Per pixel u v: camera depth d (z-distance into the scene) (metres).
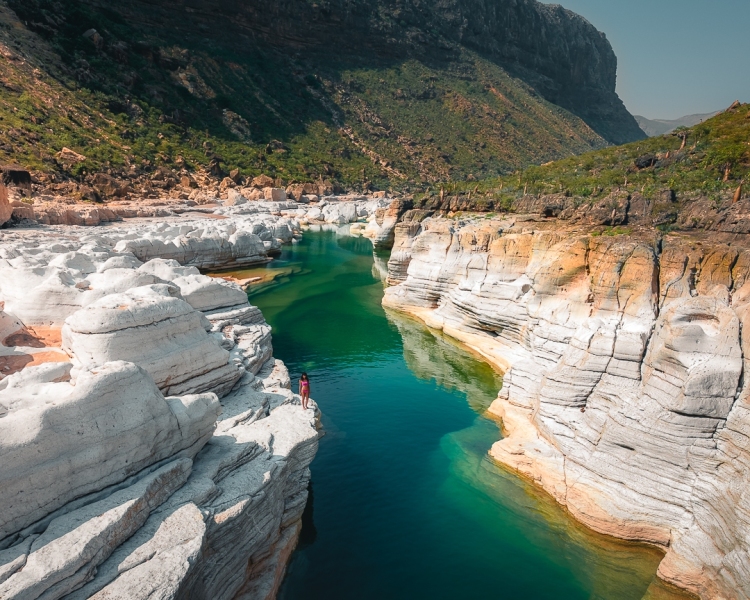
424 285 35.31
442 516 15.31
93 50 93.06
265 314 35.22
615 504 14.11
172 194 75.25
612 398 15.79
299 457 13.75
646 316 18.05
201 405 11.43
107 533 8.20
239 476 11.48
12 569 7.29
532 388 20.31
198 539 8.89
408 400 22.98
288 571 13.13
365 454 18.53
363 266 52.56
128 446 9.55
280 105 129.25
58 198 56.22
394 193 115.62
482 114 168.38
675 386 14.03
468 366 27.08
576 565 13.48
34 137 65.81
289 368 26.52
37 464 8.33
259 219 68.12
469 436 19.72
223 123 108.88
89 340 12.88
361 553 13.84
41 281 20.78
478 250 32.28
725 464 12.62
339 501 15.94
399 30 177.88
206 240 44.06
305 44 153.62
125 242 35.69
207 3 126.69
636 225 24.22
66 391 9.97
